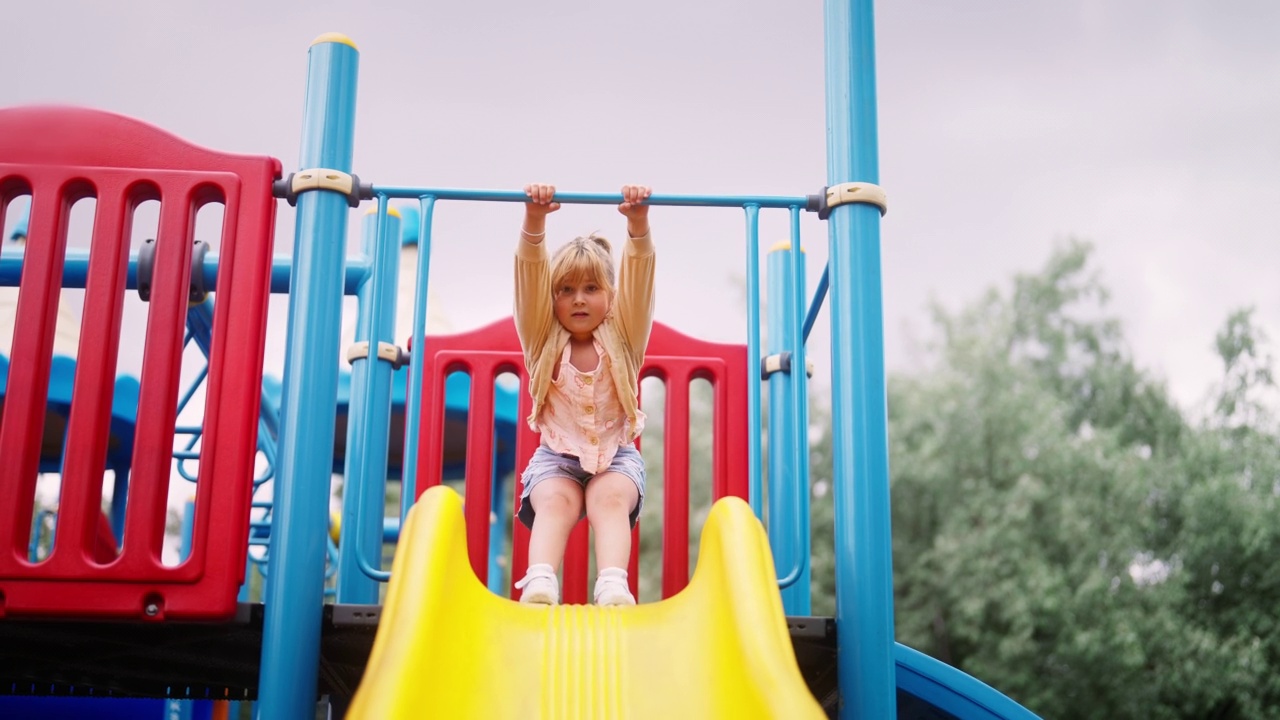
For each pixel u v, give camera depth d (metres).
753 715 2.34
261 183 2.93
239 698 4.28
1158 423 19.05
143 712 5.36
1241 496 15.93
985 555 16.47
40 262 2.82
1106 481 16.72
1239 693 14.81
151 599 2.67
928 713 4.02
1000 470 17.27
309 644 2.73
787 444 4.48
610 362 3.54
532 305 3.47
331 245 2.98
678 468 4.48
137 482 2.71
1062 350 21.11
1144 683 15.24
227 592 2.66
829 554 17.45
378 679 2.23
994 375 18.38
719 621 2.69
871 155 3.18
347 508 3.71
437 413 4.43
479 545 4.31
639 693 2.58
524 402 4.46
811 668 3.31
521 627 2.77
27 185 2.91
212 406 2.76
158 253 2.85
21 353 2.76
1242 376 18.17
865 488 2.94
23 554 2.67
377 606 2.83
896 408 18.88
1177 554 16.17
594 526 3.45
